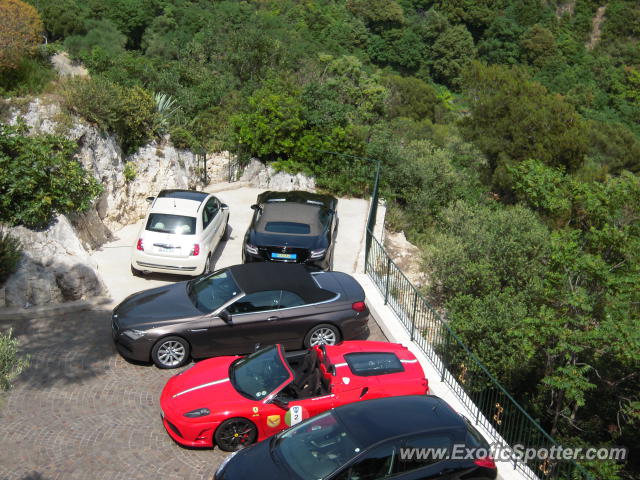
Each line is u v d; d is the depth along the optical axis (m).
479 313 15.56
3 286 10.82
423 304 11.12
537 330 14.30
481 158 36.56
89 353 9.73
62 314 10.96
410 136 39.19
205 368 8.30
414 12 101.56
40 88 15.16
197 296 9.89
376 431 6.28
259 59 35.97
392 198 21.94
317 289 10.06
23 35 17.38
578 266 14.72
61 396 8.53
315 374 7.97
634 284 14.49
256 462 6.33
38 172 11.97
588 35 98.31
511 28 94.94
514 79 40.66
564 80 87.00
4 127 12.48
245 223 16.25
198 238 12.15
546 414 15.85
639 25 96.94
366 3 94.94
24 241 11.57
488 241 17.80
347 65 47.97
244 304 9.51
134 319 9.38
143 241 12.01
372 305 12.01
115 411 8.28
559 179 23.45
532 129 35.78
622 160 53.53
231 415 7.39
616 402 16.05
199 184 18.97
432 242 19.38
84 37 57.19
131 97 16.94
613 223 19.53
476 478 6.38
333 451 6.16
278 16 85.44
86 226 13.83
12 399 8.36
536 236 17.73
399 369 8.32
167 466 7.25
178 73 25.31
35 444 7.46
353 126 21.50
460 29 93.00
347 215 17.78
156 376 9.20
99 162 15.07
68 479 6.88
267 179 19.70
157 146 17.67
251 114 20.17
